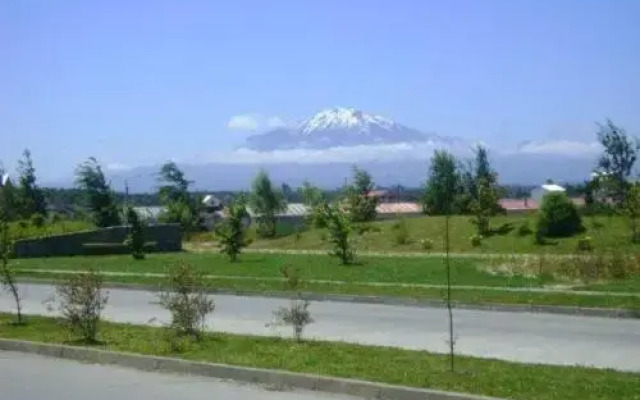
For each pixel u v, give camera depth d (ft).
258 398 30.55
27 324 50.52
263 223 180.04
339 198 162.91
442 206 173.17
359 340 44.42
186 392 31.76
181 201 189.37
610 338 45.29
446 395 28.66
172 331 45.03
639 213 108.06
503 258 94.32
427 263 93.76
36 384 33.65
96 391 32.09
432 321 53.72
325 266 93.86
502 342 43.68
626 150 124.67
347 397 30.71
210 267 96.07
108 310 61.00
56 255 126.93
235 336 43.91
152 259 112.68
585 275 77.71
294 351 38.60
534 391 28.58
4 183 151.74
